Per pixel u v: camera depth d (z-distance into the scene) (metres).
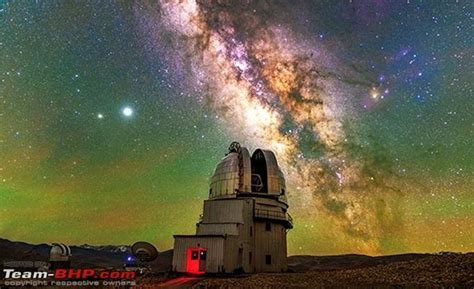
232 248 30.48
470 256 21.64
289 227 37.72
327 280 20.42
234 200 33.66
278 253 34.31
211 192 36.91
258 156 39.47
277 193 35.81
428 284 16.30
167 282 24.06
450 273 18.31
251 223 33.81
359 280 19.34
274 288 19.08
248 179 35.03
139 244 25.75
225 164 36.84
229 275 28.22
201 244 30.22
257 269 33.00
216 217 33.94
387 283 17.56
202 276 27.86
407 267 21.66
